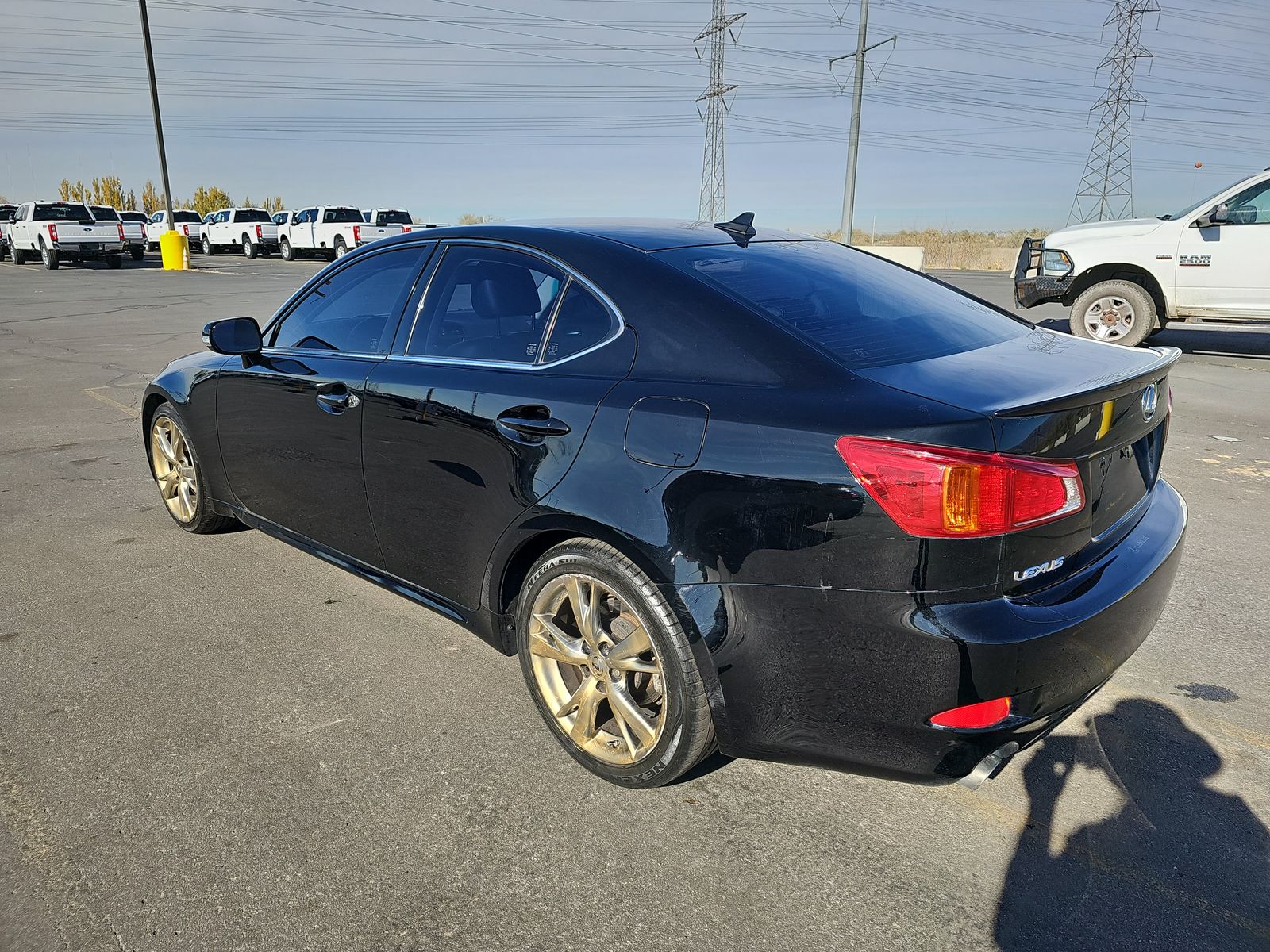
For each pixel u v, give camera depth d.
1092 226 10.48
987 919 2.07
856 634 2.04
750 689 2.20
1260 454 6.11
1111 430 2.21
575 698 2.63
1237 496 5.17
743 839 2.35
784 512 2.09
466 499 2.82
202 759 2.68
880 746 2.09
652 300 2.53
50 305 17.02
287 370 3.57
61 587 3.96
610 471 2.39
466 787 2.56
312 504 3.57
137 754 2.70
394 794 2.52
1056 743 2.77
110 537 4.59
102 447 6.47
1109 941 2.00
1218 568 4.11
